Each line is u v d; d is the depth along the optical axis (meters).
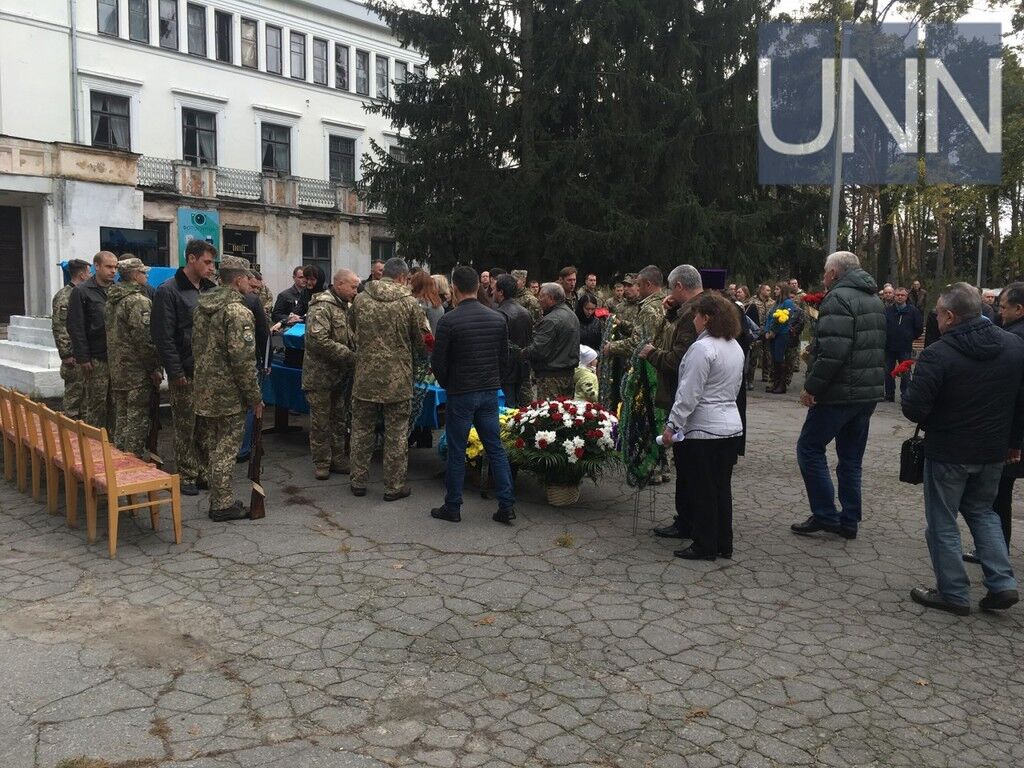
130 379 6.75
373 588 4.66
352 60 35.16
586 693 3.53
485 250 20.38
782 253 24.22
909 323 12.52
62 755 3.00
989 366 4.32
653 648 3.97
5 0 24.81
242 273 5.85
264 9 31.72
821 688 3.62
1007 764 3.09
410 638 4.03
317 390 7.09
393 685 3.56
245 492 6.74
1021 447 4.67
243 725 3.23
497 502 6.56
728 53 21.48
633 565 5.13
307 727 3.23
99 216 21.22
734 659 3.88
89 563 5.00
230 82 30.88
